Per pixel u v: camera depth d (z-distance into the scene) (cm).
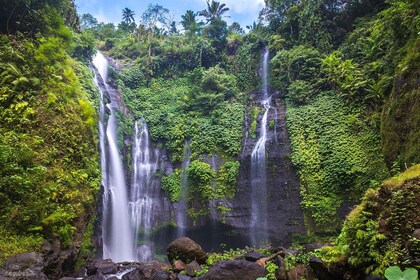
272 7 2395
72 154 975
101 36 3381
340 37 1912
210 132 1902
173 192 1788
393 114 964
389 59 1199
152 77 2520
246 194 1681
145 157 1978
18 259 551
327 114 1617
